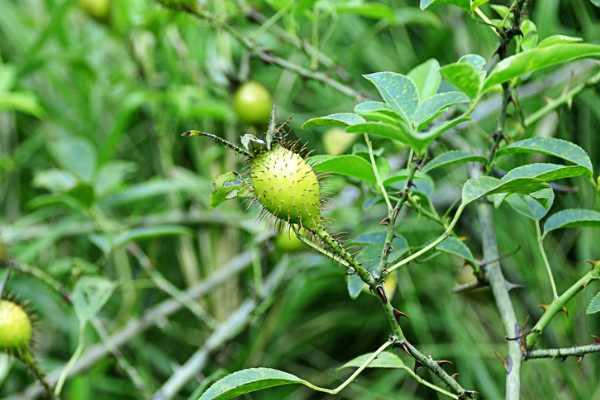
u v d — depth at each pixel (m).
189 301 0.86
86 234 0.97
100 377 0.96
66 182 0.95
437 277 0.96
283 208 0.60
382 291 0.60
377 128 0.57
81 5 1.00
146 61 1.02
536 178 0.59
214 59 0.90
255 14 0.82
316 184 0.61
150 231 0.78
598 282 0.86
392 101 0.60
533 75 0.89
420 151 0.58
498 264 0.66
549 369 0.86
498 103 0.86
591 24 0.91
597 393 0.83
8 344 0.69
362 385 1.00
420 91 0.66
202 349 0.80
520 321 0.88
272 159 0.61
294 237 0.79
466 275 0.78
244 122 0.87
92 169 0.97
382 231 0.66
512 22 0.61
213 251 1.03
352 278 0.65
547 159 0.86
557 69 0.91
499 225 0.92
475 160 0.64
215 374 0.73
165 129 1.03
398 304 1.00
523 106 0.89
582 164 0.61
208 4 0.92
